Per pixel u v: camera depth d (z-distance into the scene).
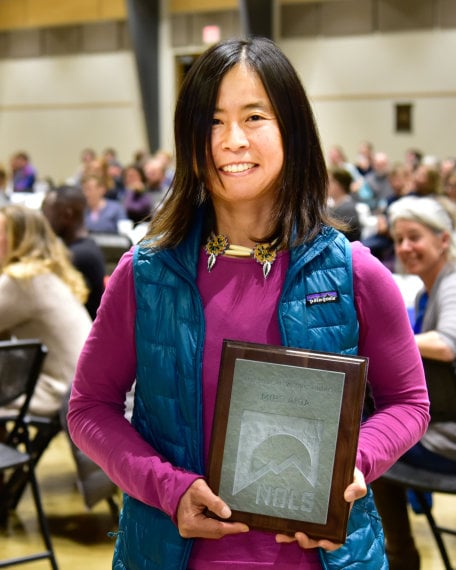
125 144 15.92
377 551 1.27
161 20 15.06
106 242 6.11
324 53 14.16
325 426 1.15
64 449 4.37
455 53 13.34
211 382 1.24
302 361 1.16
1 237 3.35
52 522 3.46
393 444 1.24
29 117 16.84
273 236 1.28
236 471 1.16
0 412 3.30
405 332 1.28
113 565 1.33
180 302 1.27
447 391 2.49
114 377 1.34
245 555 1.22
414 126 13.73
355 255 1.27
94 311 4.44
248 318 1.26
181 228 1.30
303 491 1.14
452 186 7.58
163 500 1.19
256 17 13.91
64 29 16.22
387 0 13.68
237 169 1.23
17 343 2.86
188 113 1.25
